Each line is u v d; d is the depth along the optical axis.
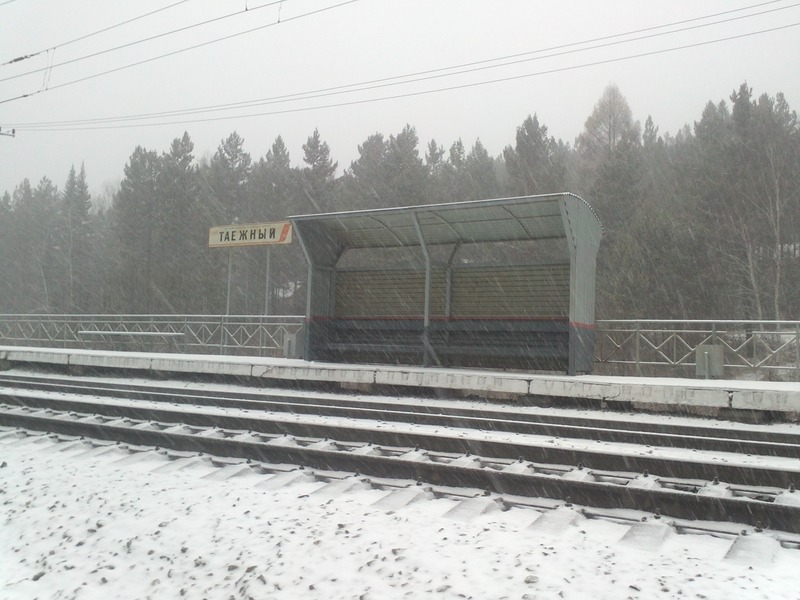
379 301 18.36
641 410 12.69
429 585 4.45
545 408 12.76
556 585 4.40
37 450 9.01
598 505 6.39
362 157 59.28
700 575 4.58
